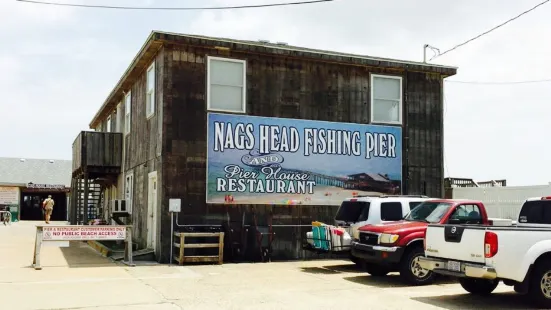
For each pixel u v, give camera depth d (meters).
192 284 11.66
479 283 10.86
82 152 22.28
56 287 11.05
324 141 17.56
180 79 15.77
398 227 12.16
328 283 12.04
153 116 16.86
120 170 23.09
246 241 15.88
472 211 12.52
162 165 15.41
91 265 14.59
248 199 16.31
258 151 16.58
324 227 13.88
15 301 9.58
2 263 14.73
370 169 18.17
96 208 32.53
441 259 10.12
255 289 11.12
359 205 14.16
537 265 9.37
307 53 17.19
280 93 17.06
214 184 15.93
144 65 18.41
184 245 14.76
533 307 9.51
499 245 9.05
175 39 15.49
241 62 16.59
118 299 9.89
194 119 15.85
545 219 11.23
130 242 14.80
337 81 17.98
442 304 9.73
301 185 17.09
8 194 44.59
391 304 9.66
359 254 12.71
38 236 13.76
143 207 18.03
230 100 16.39
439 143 19.41
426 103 19.34
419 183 18.92
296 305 9.50
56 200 48.78
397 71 18.94
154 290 10.84
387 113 18.78
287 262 15.91
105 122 30.80
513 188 18.47
